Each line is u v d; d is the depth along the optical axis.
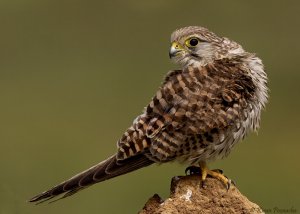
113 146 21.80
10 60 26.86
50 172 19.98
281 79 25.20
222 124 9.80
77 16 28.73
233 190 9.70
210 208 9.65
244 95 9.91
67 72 25.94
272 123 22.94
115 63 26.42
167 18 28.58
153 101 9.84
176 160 10.01
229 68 10.00
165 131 9.76
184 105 9.74
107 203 18.33
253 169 20.59
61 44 27.55
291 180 20.19
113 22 28.44
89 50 27.45
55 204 16.88
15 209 12.15
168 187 19.16
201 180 9.74
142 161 9.85
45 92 24.92
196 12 28.38
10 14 28.69
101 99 24.16
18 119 23.31
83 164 20.55
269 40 26.78
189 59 10.67
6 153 20.91
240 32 27.45
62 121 23.08
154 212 9.74
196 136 9.77
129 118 23.34
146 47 27.31
